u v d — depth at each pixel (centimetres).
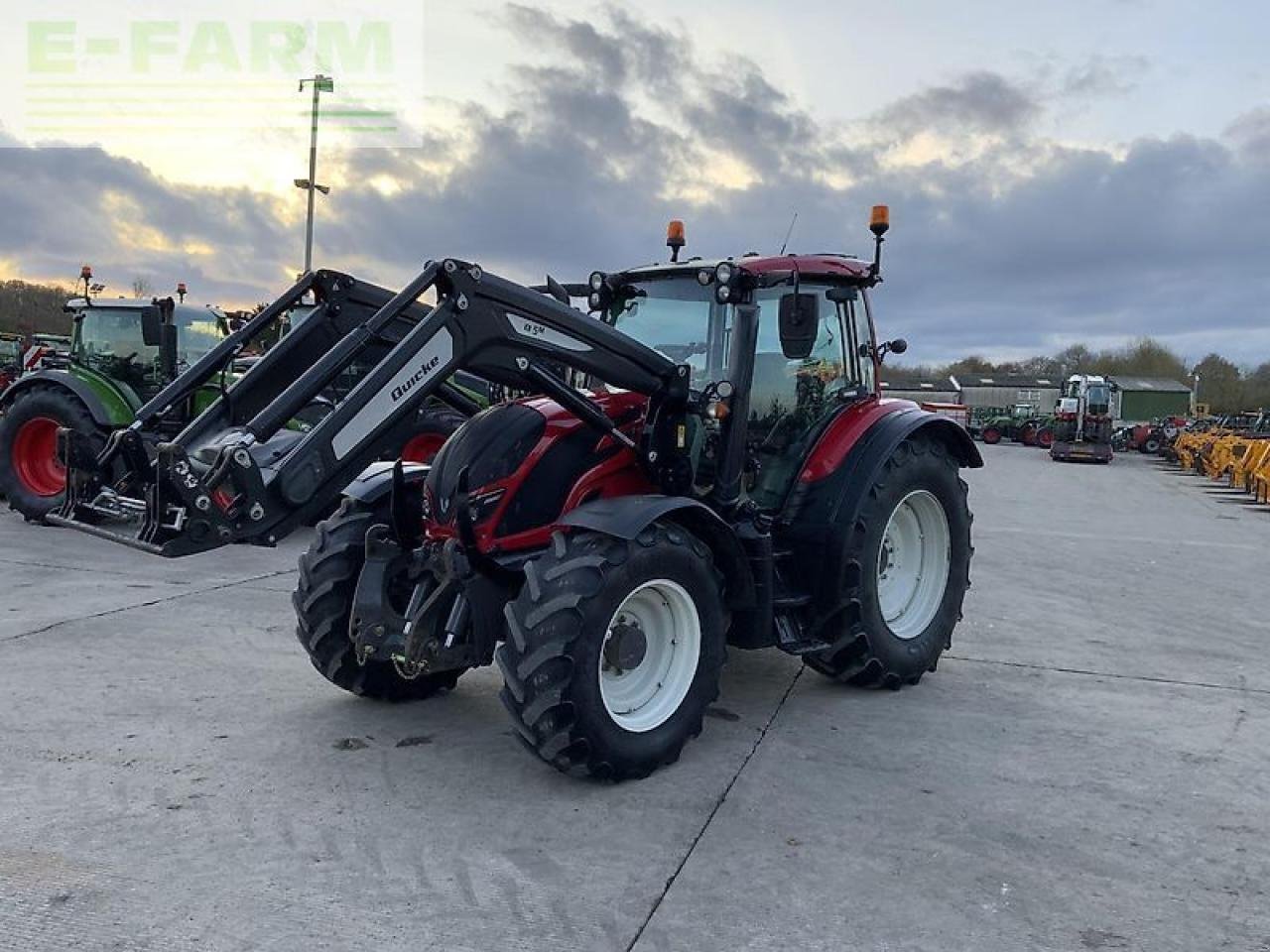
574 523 394
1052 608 764
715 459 465
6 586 716
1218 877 331
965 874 329
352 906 301
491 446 426
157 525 362
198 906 299
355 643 427
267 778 394
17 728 441
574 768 383
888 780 407
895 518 545
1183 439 2900
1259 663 605
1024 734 467
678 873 326
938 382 6291
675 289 509
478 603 406
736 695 518
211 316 1138
